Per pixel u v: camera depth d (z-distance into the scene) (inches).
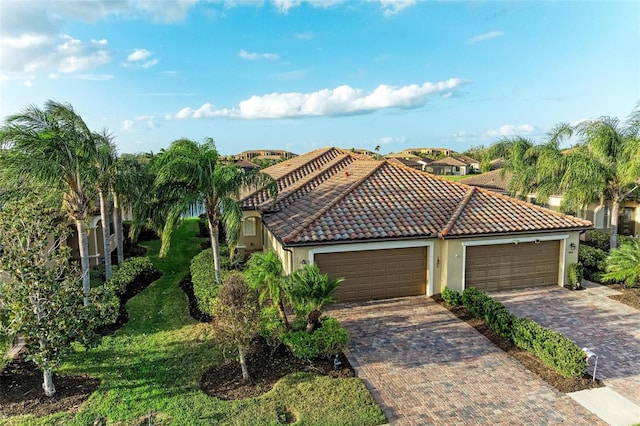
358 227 687.7
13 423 371.2
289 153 5664.4
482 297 607.5
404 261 704.4
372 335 565.3
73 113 612.1
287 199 972.6
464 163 4099.4
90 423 372.5
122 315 635.5
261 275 496.1
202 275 764.6
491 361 490.3
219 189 716.0
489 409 396.8
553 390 427.8
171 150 734.5
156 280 834.2
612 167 891.4
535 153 1155.9
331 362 480.7
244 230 1081.4
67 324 413.7
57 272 437.4
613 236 922.7
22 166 546.6
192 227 1526.8
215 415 381.7
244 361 441.4
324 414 381.4
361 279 690.8
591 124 935.0
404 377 456.8
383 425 372.2
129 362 484.7
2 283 425.7
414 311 647.8
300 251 653.9
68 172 603.5
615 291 725.3
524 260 741.9
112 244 1090.7
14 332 396.8
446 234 676.1
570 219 761.0
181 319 619.8
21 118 573.0
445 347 527.2
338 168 1173.7
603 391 424.2
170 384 436.8
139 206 733.3
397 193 825.5
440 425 373.1
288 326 518.6
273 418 376.2
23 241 419.2
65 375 455.8
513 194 1243.2
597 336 550.6
